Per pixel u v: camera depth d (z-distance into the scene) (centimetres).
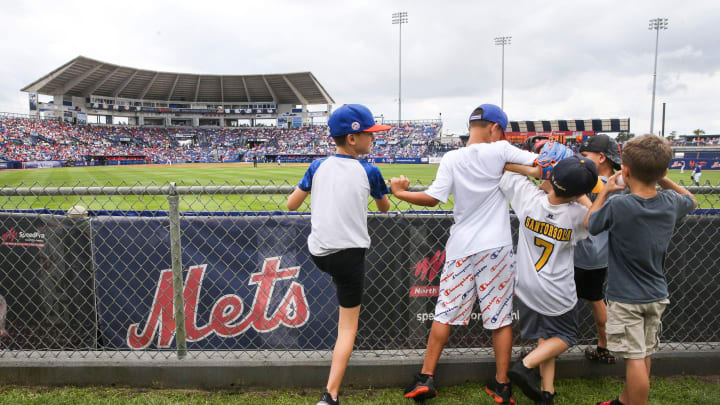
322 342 267
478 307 278
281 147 5747
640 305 205
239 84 6244
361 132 211
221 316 266
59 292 266
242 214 263
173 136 5906
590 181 200
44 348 269
